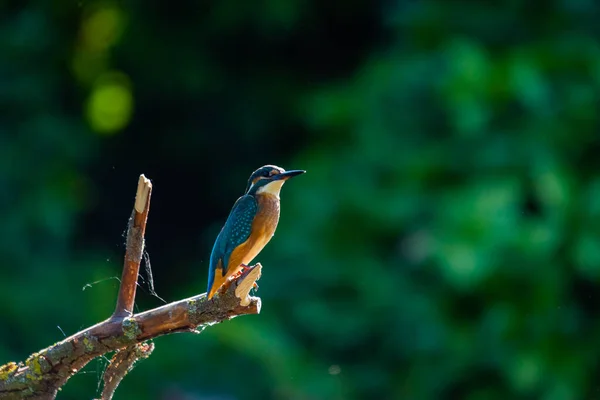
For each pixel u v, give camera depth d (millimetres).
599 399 13883
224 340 14234
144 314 5535
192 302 5527
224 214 18469
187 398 14203
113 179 18453
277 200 6953
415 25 14758
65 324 14703
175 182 18703
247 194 6957
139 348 5750
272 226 6887
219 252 6715
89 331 5543
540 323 13367
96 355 5586
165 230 18594
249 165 18234
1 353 13859
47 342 14453
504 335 13344
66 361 5570
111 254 17344
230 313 5543
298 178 14891
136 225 5422
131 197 18531
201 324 5609
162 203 18609
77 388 13750
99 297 15266
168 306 5543
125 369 5777
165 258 18500
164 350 14758
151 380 14477
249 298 5512
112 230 18328
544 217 13391
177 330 5598
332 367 13508
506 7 14750
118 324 5527
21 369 5656
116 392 14148
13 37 15898
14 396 5645
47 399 5656
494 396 13672
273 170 6945
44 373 5598
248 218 6738
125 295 5566
